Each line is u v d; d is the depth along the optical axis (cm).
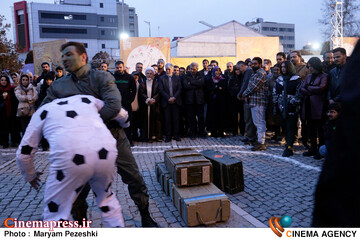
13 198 424
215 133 847
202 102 829
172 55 2559
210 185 373
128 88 735
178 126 815
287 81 594
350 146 75
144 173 527
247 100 679
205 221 327
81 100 222
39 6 8644
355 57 81
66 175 193
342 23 3100
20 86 754
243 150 680
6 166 596
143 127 816
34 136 212
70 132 197
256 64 650
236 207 375
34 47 1173
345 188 77
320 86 551
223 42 2467
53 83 251
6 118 786
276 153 639
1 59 1934
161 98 812
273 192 423
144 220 309
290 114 595
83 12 9069
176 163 368
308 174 494
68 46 241
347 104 77
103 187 218
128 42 1059
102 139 205
